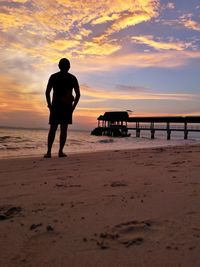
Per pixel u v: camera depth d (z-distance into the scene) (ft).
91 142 72.08
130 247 5.37
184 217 7.01
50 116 23.52
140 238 5.76
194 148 33.45
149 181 11.76
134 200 8.76
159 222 6.68
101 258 4.99
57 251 5.30
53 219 7.13
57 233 6.18
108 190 10.28
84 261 4.90
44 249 5.41
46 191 10.32
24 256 5.14
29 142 61.16
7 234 6.20
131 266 4.70
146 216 7.15
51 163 18.89
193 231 6.07
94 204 8.43
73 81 23.65
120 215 7.29
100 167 16.39
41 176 13.67
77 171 15.02
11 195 9.75
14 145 49.19
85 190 10.36
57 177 13.28
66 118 23.56
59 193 9.96
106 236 5.91
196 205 8.05
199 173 13.46
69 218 7.16
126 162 18.63
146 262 4.81
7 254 5.23
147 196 9.23
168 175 13.10
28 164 18.51
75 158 22.03
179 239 5.67
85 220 6.97
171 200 8.66
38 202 8.79
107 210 7.78
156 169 15.11
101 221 6.86
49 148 23.89
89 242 5.65
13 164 18.56
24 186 11.30
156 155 23.39
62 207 8.20
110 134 220.02
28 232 6.29
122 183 11.48
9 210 7.99
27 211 7.87
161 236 5.85
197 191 9.78
